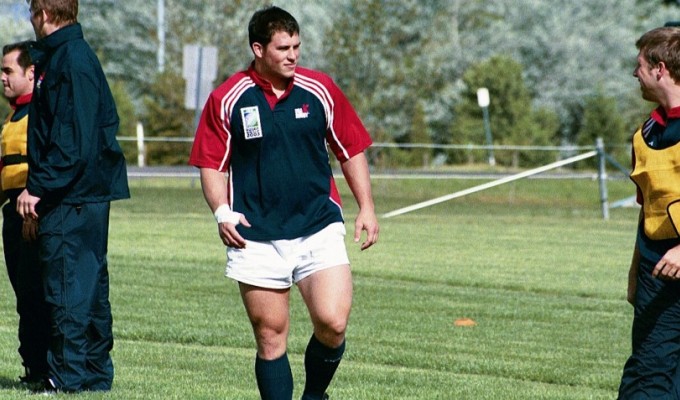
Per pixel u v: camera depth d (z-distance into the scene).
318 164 16.09
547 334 27.95
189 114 116.56
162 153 115.31
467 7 160.75
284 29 15.49
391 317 29.94
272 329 16.25
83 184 18.06
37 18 17.91
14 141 19.70
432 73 134.00
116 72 152.75
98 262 18.52
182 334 26.12
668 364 14.95
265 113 15.68
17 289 19.73
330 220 16.11
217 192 15.78
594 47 167.12
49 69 17.78
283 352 16.52
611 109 137.62
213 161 15.84
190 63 73.69
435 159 139.88
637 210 79.81
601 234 57.78
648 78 14.94
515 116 138.62
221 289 34.31
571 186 111.81
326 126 16.06
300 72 16.00
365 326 28.33
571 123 162.25
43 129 17.92
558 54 164.50
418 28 136.38
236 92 15.74
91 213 18.22
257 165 15.84
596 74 163.50
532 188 108.50
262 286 15.92
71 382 18.36
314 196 16.08
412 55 132.00
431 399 19.27
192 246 46.84
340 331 15.96
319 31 138.88
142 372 21.14
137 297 32.25
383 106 128.50
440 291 35.41
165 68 125.19
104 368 18.94
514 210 78.56
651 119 15.09
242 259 15.91
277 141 15.76
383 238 53.25
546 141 138.75
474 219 67.12
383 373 21.94
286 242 15.87
